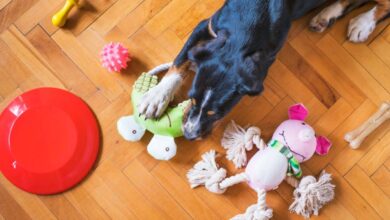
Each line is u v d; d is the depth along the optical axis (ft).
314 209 5.00
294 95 5.19
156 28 5.19
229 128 5.00
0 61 5.10
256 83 3.66
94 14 5.18
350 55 5.27
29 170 4.84
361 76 5.25
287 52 5.22
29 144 4.87
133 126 4.86
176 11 5.23
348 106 5.22
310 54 5.24
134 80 5.11
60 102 4.96
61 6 5.19
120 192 4.99
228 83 3.67
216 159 5.06
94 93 5.08
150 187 5.01
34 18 5.16
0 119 4.91
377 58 5.27
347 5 5.08
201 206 5.01
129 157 5.03
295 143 4.72
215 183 4.85
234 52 3.68
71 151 4.89
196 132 4.29
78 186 4.98
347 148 5.17
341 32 5.29
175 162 5.02
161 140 4.82
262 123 5.13
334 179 5.12
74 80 5.09
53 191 4.91
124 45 5.15
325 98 5.22
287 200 5.08
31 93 4.94
